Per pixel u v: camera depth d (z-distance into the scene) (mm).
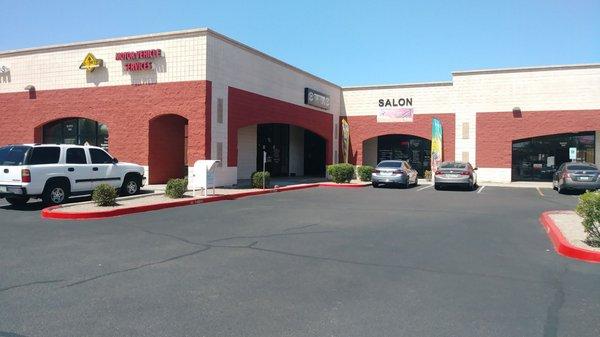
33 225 11367
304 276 7102
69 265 7590
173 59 21109
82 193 16047
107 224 11602
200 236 10156
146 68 21484
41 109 23922
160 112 21328
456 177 24391
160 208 14703
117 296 6070
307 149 36281
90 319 5266
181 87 20953
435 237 10422
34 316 5344
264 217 13086
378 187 26078
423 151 35844
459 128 32344
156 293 6207
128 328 5020
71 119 24031
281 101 27500
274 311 5586
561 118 30031
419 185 28312
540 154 32062
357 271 7430
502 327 5180
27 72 24250
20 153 14648
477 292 6434
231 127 22562
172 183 16625
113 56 22250
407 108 34219
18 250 8648
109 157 17078
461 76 32375
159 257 8195
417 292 6398
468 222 12758
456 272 7461
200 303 5836
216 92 21344
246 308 5676
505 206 16891
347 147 35156
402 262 8055
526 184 29719
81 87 22969
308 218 12984
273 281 6820
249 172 28953
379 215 13852
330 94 34406
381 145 36719
